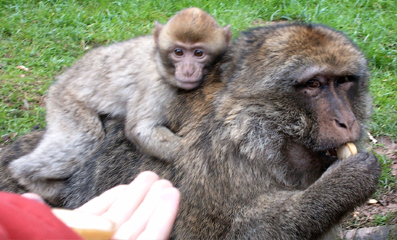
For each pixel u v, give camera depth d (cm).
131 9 170
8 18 164
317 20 166
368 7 178
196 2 173
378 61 146
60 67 144
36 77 141
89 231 52
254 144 80
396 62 146
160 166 84
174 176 83
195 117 83
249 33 85
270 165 81
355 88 82
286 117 79
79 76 93
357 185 78
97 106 90
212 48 84
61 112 92
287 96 79
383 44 155
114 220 61
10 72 140
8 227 35
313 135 78
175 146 83
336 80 79
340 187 78
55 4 172
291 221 79
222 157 81
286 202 80
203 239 82
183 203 82
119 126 89
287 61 78
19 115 129
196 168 82
